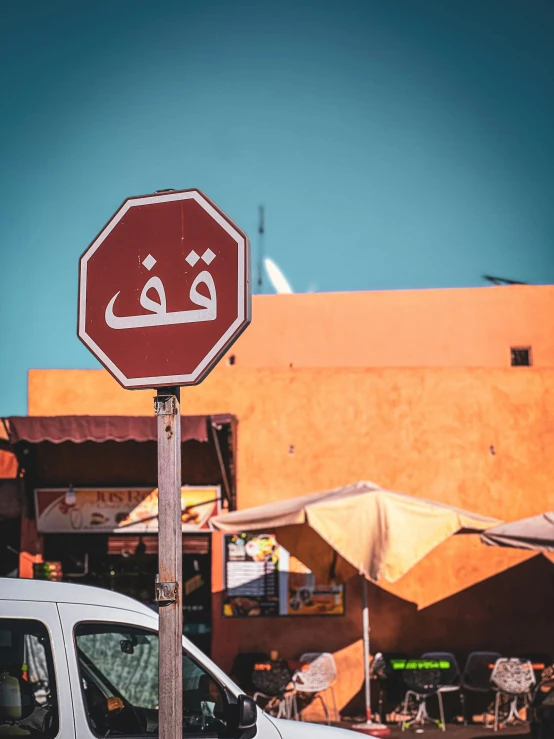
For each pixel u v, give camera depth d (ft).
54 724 14.32
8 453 45.96
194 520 45.85
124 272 11.60
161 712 10.44
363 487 40.14
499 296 73.41
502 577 45.96
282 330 73.72
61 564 45.42
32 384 47.88
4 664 14.60
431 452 47.03
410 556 35.94
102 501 45.75
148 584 45.50
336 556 41.29
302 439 47.16
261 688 39.47
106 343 11.55
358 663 45.24
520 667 40.78
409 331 73.46
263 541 45.75
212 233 11.30
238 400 47.34
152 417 41.04
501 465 46.96
